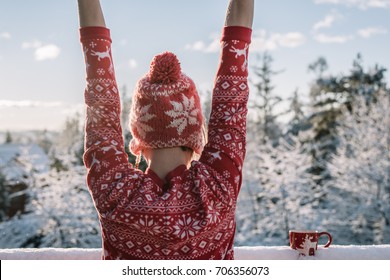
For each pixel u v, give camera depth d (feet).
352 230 64.44
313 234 6.56
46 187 58.34
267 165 62.03
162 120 3.70
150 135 3.74
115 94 3.96
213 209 3.64
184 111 3.73
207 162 3.76
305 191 64.23
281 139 65.10
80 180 57.93
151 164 3.84
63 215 56.44
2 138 113.80
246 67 3.94
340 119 87.30
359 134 66.28
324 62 94.17
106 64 3.93
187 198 3.65
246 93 3.90
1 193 81.20
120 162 3.81
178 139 3.73
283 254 6.52
